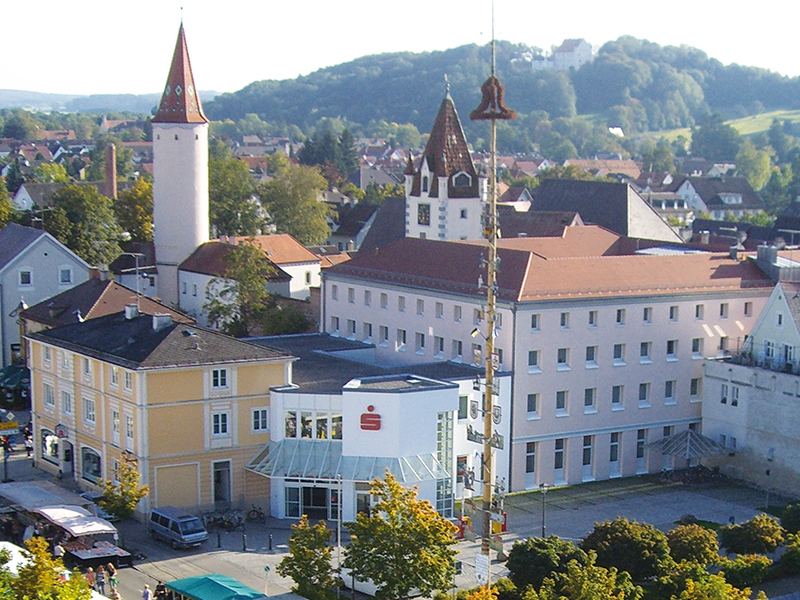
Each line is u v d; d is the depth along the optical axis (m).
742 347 111.56
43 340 99.50
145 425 87.50
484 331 104.56
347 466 89.38
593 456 106.38
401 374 97.56
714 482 106.00
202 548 82.88
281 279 163.38
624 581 67.94
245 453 91.81
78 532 75.75
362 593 74.81
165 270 165.88
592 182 171.25
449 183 146.88
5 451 100.38
